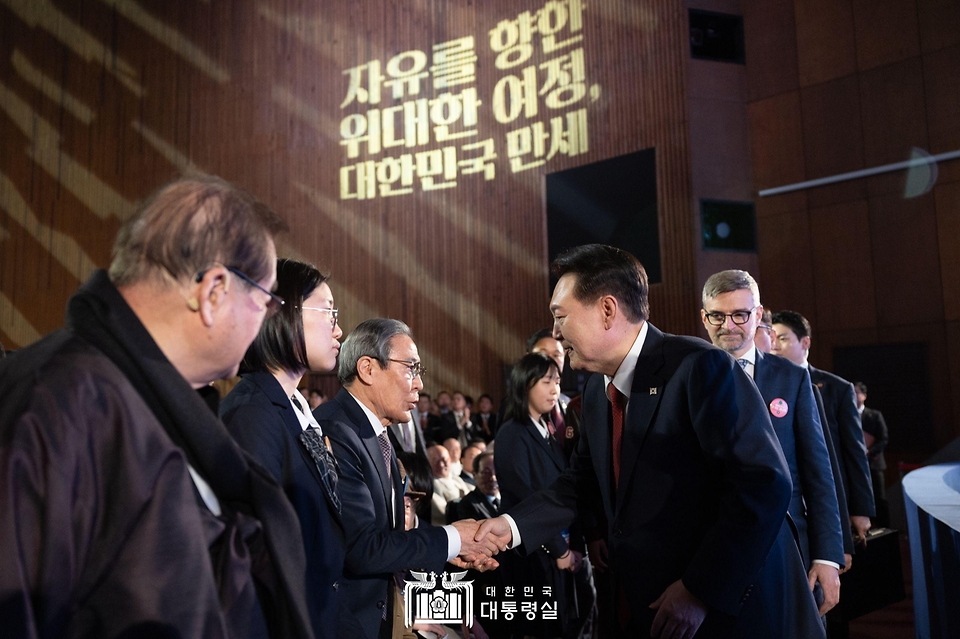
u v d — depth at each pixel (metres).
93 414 0.75
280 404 1.42
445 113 10.95
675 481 1.58
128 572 0.74
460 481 4.10
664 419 1.59
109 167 13.20
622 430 1.70
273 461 1.34
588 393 1.86
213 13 12.77
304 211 11.96
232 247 0.90
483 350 10.38
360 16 11.77
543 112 9.88
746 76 8.58
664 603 1.50
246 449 1.31
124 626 0.73
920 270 7.35
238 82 12.52
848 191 7.81
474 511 3.09
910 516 2.76
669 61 8.58
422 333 10.96
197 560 0.79
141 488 0.76
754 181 8.45
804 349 3.20
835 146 7.91
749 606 1.55
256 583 0.96
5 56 13.87
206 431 0.88
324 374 11.17
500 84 10.40
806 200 8.08
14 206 13.61
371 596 1.70
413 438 3.30
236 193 0.94
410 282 11.09
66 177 13.41
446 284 10.80
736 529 1.44
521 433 2.95
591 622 3.04
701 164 8.32
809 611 1.63
